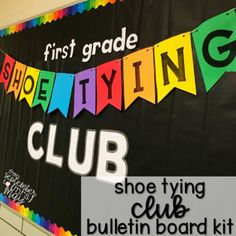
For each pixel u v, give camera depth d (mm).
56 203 1334
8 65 1767
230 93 850
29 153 1536
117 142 1125
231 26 854
